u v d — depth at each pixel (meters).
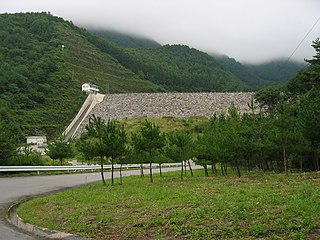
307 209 9.15
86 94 122.06
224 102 113.06
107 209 12.54
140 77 175.50
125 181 26.05
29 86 108.75
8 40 144.50
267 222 8.54
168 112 112.38
